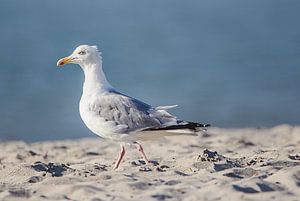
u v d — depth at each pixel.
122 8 54.22
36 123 21.25
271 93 24.86
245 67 30.44
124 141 10.22
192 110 22.89
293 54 33.25
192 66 31.05
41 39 40.47
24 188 8.45
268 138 14.63
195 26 44.72
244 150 12.11
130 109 10.06
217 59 32.56
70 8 54.62
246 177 8.73
